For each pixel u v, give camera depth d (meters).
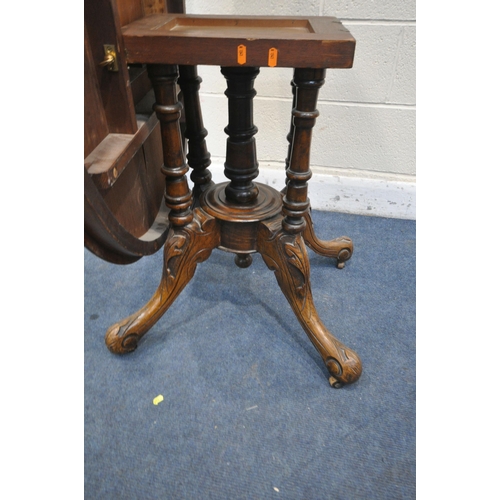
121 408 0.73
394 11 0.94
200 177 0.84
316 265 1.08
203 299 0.96
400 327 0.90
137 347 0.84
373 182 1.21
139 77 0.68
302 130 0.59
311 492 0.63
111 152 0.53
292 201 0.65
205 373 0.80
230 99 0.68
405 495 0.62
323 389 0.77
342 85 1.06
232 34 0.52
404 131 1.11
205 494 0.62
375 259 1.10
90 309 0.93
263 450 0.68
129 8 0.59
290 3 0.97
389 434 0.70
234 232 0.74
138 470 0.65
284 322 0.91
